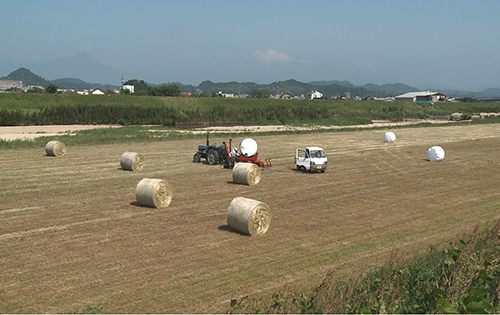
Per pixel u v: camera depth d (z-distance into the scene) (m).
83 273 10.39
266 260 11.41
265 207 13.71
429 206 17.59
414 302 7.82
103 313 8.52
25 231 13.66
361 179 23.59
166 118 70.31
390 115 91.06
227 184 21.80
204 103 93.81
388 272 9.39
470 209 17.19
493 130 57.88
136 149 35.25
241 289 9.62
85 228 14.02
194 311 8.61
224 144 27.62
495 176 24.83
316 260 11.45
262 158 31.28
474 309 6.38
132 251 11.92
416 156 33.38
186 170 25.80
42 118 62.78
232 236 13.39
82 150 34.31
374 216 15.98
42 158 29.86
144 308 8.73
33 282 9.88
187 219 15.24
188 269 10.71
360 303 7.98
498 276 8.86
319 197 19.05
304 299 7.75
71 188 20.25
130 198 18.38
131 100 87.44
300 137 46.72
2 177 22.73
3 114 59.66
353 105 107.50
